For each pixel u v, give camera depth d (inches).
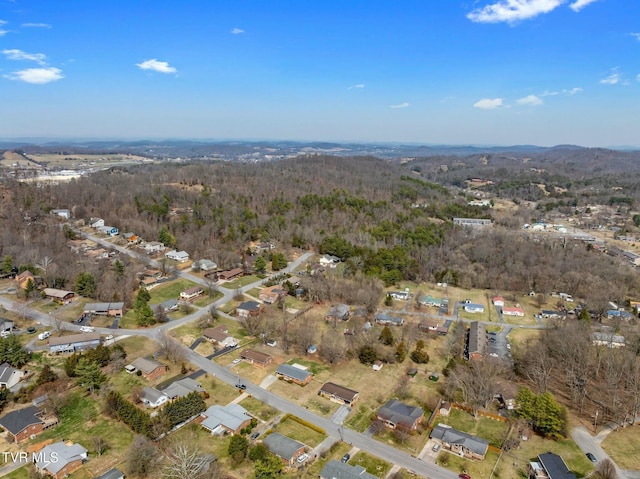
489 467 2571.4
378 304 5157.5
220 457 2554.1
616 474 2514.8
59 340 3720.5
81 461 2464.3
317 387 3356.3
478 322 4692.4
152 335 4094.5
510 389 3344.0
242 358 3727.9
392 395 3304.6
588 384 3526.1
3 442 2630.4
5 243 5753.0
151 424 2684.5
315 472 2475.4
